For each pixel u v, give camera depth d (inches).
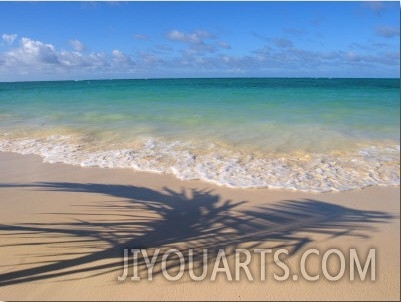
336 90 1230.3
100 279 152.7
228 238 187.3
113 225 207.9
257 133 454.9
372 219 196.9
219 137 439.2
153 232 197.0
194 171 314.0
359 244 171.8
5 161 368.8
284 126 494.0
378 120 402.0
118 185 285.6
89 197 258.8
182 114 654.5
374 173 273.6
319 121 522.0
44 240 189.2
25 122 606.9
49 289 147.3
